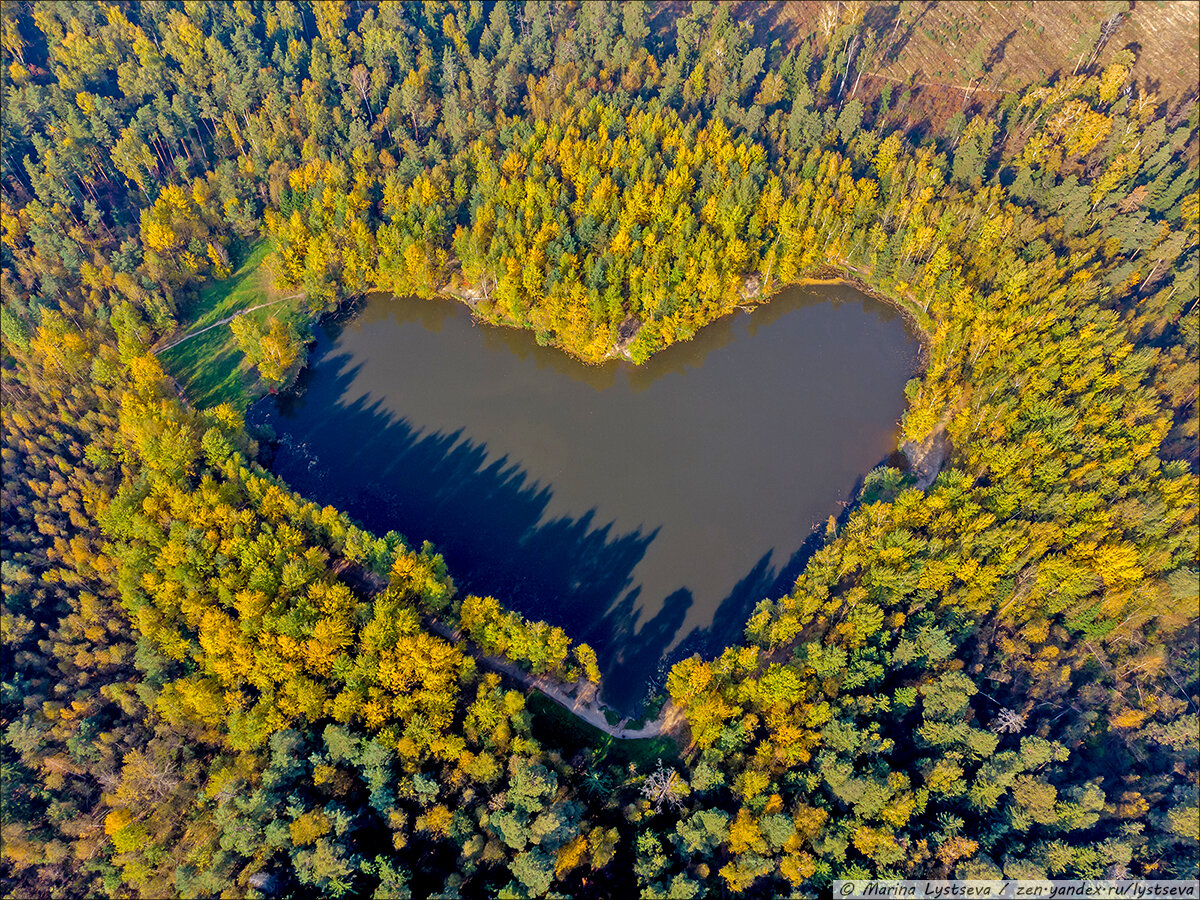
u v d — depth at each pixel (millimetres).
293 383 177125
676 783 107125
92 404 159125
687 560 146750
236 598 121750
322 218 187625
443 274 192750
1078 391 152500
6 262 179625
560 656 121875
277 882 103000
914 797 107562
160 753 113938
